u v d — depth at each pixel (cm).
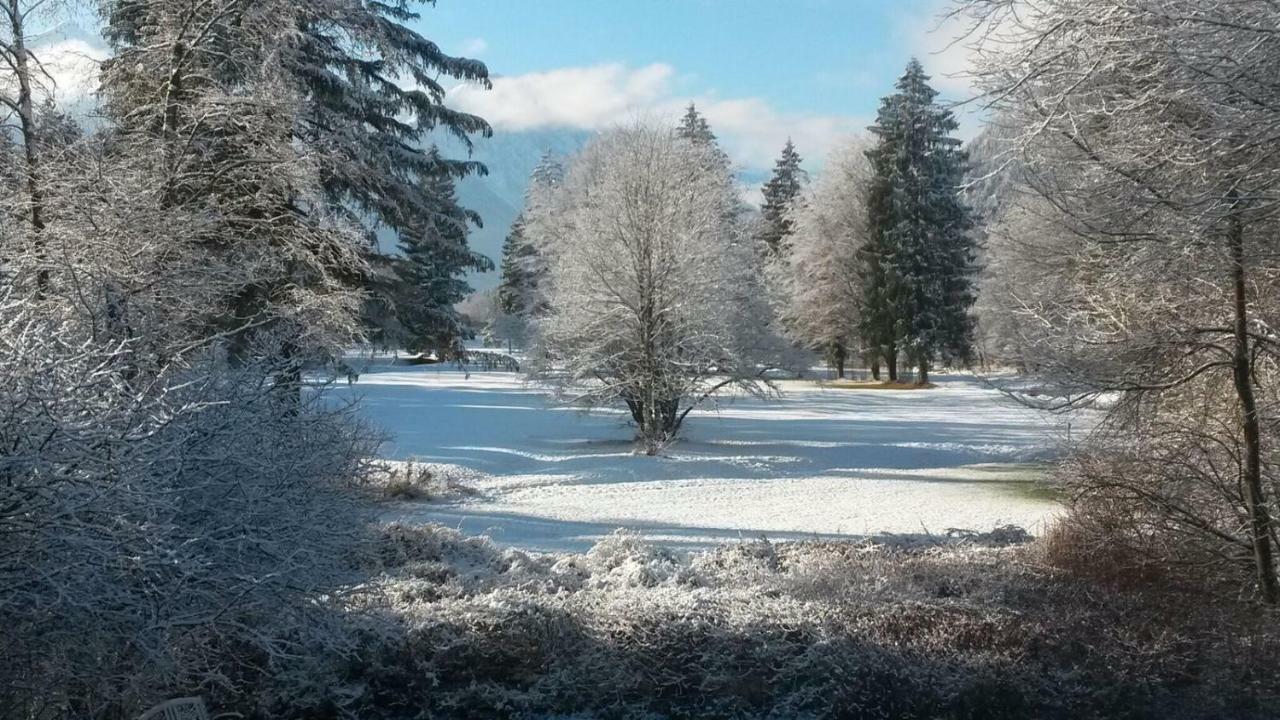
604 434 3241
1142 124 754
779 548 1151
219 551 509
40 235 799
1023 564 980
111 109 1194
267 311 1091
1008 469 2509
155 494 466
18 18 952
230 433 543
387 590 844
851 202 5488
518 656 751
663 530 1563
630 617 787
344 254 1354
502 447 2830
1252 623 770
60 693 491
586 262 2719
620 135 2750
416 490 1834
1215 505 901
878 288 5391
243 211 1273
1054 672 705
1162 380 901
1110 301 916
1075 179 831
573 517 1708
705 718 714
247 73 1253
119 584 460
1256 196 677
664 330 2722
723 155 3095
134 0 1237
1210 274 825
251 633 544
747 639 759
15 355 445
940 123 5319
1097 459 959
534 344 2848
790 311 5188
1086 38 716
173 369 595
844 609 811
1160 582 877
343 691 686
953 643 750
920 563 1001
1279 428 871
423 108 2130
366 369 2131
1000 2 748
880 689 696
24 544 429
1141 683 688
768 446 2941
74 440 425
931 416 4047
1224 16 641
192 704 515
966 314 5047
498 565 1059
